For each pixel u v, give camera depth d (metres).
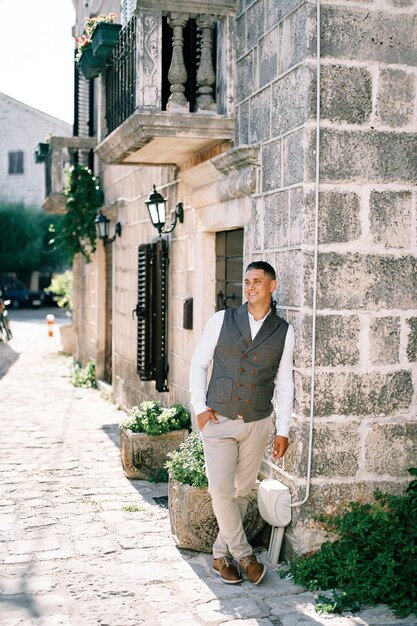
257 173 4.68
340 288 4.07
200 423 3.89
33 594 3.78
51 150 11.19
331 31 4.02
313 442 4.07
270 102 4.49
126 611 3.60
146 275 7.42
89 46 6.71
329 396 4.08
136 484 5.84
